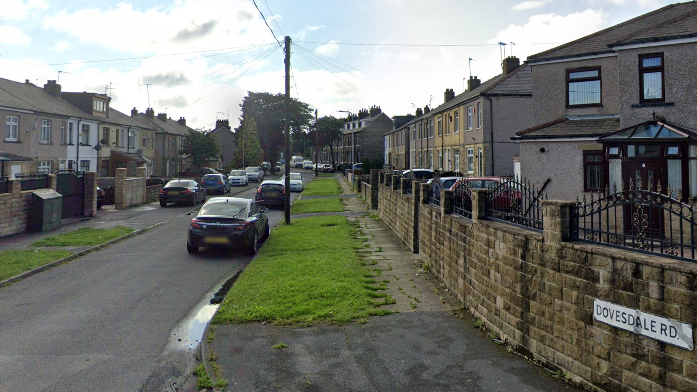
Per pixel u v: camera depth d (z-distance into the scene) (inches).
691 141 518.0
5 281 420.8
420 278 430.6
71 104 1604.3
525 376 235.1
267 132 3277.6
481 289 313.7
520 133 673.6
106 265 501.7
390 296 370.6
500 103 1158.3
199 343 286.0
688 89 543.2
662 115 555.8
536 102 724.7
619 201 231.9
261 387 226.8
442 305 351.3
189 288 412.5
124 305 361.4
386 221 782.5
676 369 182.2
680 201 197.6
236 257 545.3
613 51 626.2
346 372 241.6
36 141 1294.3
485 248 308.0
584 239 235.9
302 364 251.3
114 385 229.1
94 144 1627.7
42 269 476.4
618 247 218.1
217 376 237.9
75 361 256.8
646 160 543.5
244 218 555.5
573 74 701.3
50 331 303.0
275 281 403.9
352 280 406.6
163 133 2311.8
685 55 543.2
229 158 3371.1
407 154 2209.6
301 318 318.0
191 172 2138.3
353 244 591.8
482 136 1166.3
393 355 261.9
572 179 645.3
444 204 410.0
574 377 226.8
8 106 1173.7
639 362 196.1
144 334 300.2
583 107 691.4
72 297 381.7
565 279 233.0
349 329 301.4
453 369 243.9
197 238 542.3
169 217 924.0
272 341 282.5
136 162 1840.6
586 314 220.7
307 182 2187.5
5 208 650.8
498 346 275.4
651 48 560.4
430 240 458.3
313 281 397.4
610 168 578.9
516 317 268.8
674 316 182.5
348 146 3784.5
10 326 311.6
